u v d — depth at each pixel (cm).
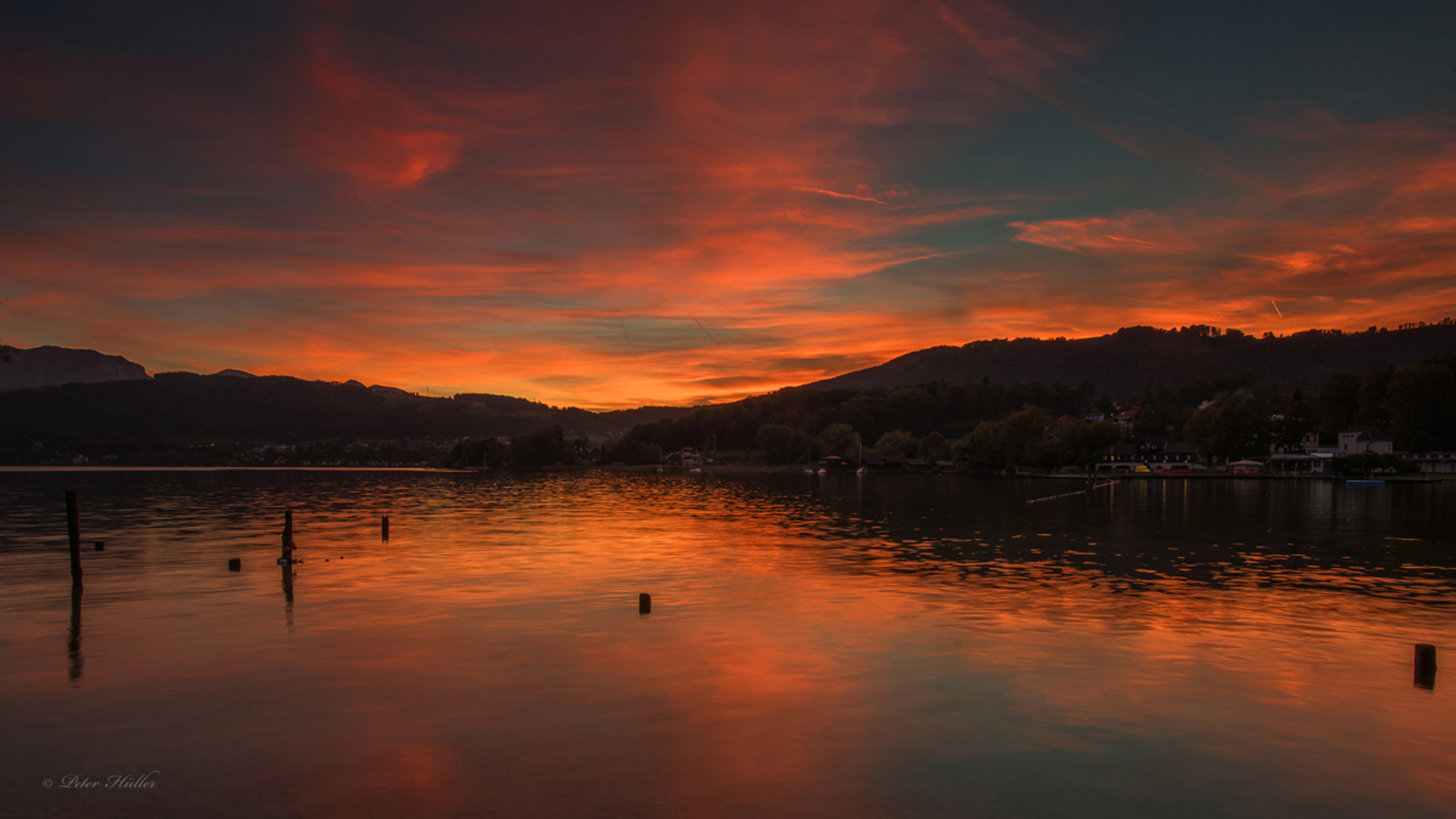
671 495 11744
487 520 6931
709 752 1561
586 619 2655
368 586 3297
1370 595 3141
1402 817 1327
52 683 1953
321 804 1355
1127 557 4284
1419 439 16025
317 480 19100
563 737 1627
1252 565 3978
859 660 2162
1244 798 1391
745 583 3369
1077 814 1331
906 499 10406
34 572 3694
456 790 1402
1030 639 2391
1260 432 18325
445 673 2030
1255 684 1970
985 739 1628
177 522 6556
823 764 1508
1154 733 1666
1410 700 1869
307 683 1950
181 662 2133
